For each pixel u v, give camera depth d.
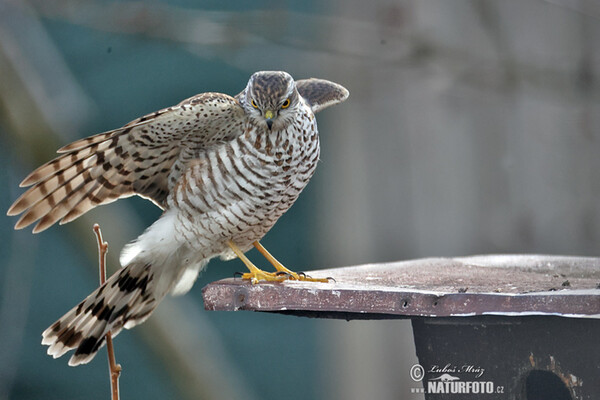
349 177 13.74
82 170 8.41
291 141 8.52
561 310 6.31
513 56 12.25
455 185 12.94
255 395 15.45
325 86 9.59
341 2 13.26
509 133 12.66
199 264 8.98
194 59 15.64
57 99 14.21
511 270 8.41
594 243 12.48
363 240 13.60
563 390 7.67
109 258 13.90
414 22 12.68
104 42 15.69
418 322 7.62
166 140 8.37
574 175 12.52
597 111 12.38
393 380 14.63
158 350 14.38
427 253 13.11
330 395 15.39
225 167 8.45
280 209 8.82
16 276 13.88
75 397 15.98
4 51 13.68
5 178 15.32
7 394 13.54
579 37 12.22
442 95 12.88
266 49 13.09
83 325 8.57
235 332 16.06
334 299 6.98
